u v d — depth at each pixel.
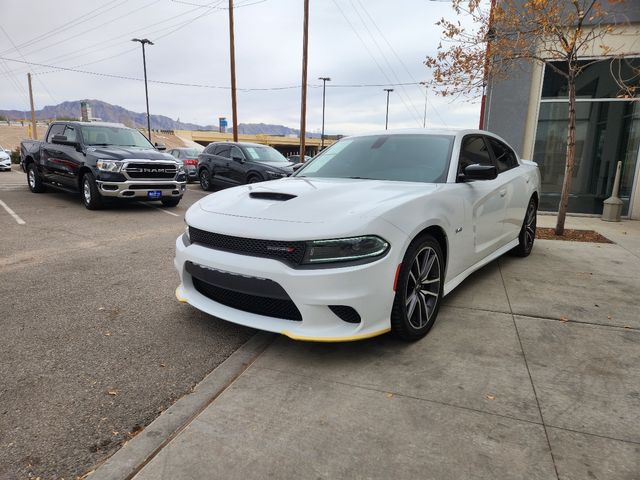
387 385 2.63
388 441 2.14
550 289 4.43
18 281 4.61
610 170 10.00
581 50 9.30
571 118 7.21
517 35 7.86
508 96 9.95
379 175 3.92
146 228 7.69
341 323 2.79
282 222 2.86
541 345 3.17
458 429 2.23
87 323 3.55
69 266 5.19
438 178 3.74
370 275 2.72
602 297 4.20
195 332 3.40
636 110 9.51
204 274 3.10
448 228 3.43
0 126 87.69
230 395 2.53
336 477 1.91
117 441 2.18
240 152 13.38
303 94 21.59
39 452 2.09
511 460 2.01
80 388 2.63
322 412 2.37
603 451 2.08
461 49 8.15
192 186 16.62
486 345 3.16
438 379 2.70
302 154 22.06
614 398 2.52
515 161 5.48
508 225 4.95
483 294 4.27
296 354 3.03
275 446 2.10
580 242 6.89
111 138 10.36
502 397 2.51
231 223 3.01
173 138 74.38
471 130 4.55
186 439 2.15
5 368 2.84
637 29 9.05
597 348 3.13
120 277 4.78
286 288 2.72
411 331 3.12
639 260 5.68
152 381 2.72
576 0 6.75
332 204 3.00
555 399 2.50
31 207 9.71
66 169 10.07
